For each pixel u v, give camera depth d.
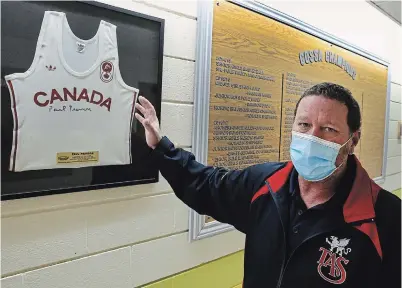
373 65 2.89
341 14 2.44
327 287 0.89
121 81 1.23
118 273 1.29
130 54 1.25
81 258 1.18
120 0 1.23
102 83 1.18
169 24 1.40
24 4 0.99
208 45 1.51
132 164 1.30
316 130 0.97
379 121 3.08
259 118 1.80
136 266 1.35
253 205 1.08
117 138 1.24
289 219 0.99
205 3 1.49
